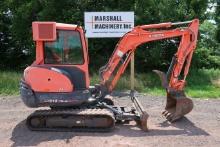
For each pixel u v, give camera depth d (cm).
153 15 2041
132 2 2052
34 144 936
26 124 1060
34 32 1035
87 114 1012
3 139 981
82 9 2077
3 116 1220
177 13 2091
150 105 1384
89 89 1083
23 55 2497
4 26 2461
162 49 2152
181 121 1151
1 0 2355
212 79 2072
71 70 1058
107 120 1027
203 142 960
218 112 1281
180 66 1123
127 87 1720
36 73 1030
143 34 1102
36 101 1033
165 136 1005
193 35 1111
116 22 1553
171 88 1137
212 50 2720
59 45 1057
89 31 1559
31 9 2162
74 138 977
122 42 1102
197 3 2172
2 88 1639
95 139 970
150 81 1906
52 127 1041
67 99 1038
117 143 934
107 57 2123
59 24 1060
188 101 1135
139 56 2078
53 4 2084
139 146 919
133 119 1078
